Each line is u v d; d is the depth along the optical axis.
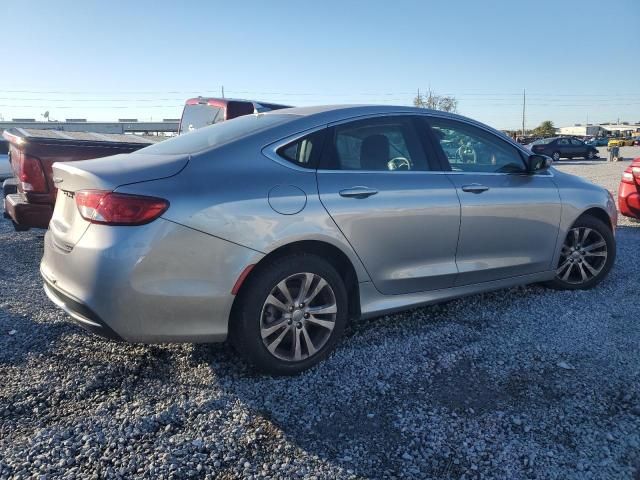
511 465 2.44
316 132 3.43
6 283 4.95
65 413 2.79
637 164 7.93
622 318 4.12
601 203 4.75
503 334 3.83
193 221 2.82
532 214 4.25
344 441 2.61
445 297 3.91
